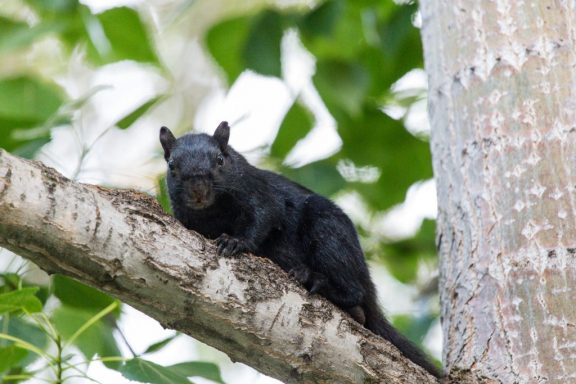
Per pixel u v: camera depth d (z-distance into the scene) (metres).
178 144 11.26
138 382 8.14
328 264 10.37
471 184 8.88
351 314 10.16
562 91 8.72
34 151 10.34
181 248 7.39
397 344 10.40
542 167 8.51
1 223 6.46
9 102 12.41
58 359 8.26
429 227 14.79
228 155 11.26
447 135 9.27
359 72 13.05
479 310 8.45
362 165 14.44
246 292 7.68
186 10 14.23
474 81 9.09
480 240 8.66
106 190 7.34
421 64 14.50
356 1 14.30
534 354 8.04
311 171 12.93
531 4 9.05
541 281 8.20
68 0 12.77
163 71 14.10
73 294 10.34
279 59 13.08
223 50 13.80
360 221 15.43
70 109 11.77
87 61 14.51
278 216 10.88
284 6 15.27
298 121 13.65
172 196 11.05
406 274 15.35
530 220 8.41
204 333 7.68
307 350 7.88
